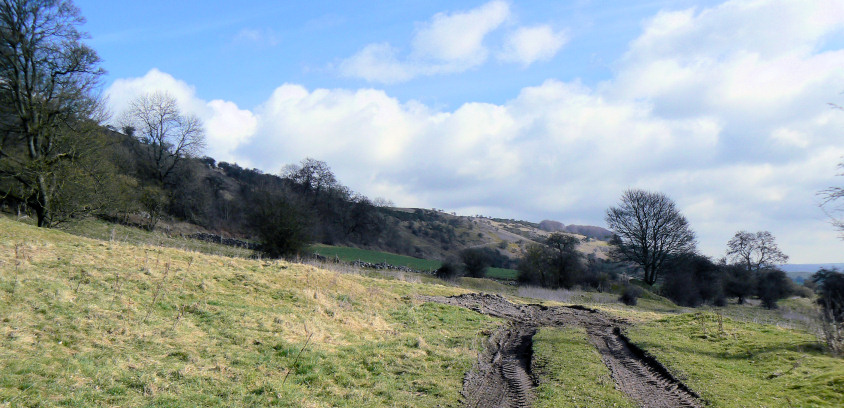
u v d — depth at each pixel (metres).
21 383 6.48
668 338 15.34
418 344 13.36
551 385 10.09
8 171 24.02
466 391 9.87
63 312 9.54
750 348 13.11
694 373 10.86
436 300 21.72
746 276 54.56
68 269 12.41
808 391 9.01
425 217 112.38
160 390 7.33
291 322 13.02
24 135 24.67
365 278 25.00
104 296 11.11
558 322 20.06
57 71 24.78
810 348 12.25
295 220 36.72
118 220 42.12
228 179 83.38
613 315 22.80
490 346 14.72
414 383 10.20
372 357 11.62
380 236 86.50
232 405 7.36
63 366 7.32
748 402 8.78
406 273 41.25
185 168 58.84
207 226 57.94
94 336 8.86
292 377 9.35
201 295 13.56
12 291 9.82
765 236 56.66
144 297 11.93
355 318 15.66
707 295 50.31
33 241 14.36
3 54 22.94
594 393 9.51
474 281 42.84
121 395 6.88
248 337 11.04
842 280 17.72
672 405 8.88
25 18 23.09
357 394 9.05
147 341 9.30
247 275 16.75
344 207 82.38
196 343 9.95
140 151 57.41
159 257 16.14
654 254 52.66
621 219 54.53
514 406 8.95
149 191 44.00
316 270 20.31
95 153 27.38
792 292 53.16
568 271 48.78
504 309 22.53
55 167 24.94
